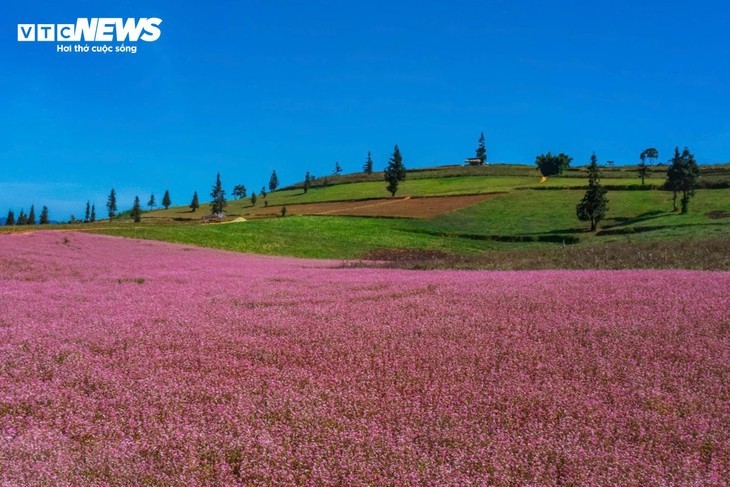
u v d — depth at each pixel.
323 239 69.56
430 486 5.59
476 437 6.59
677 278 17.12
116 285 19.23
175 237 59.69
